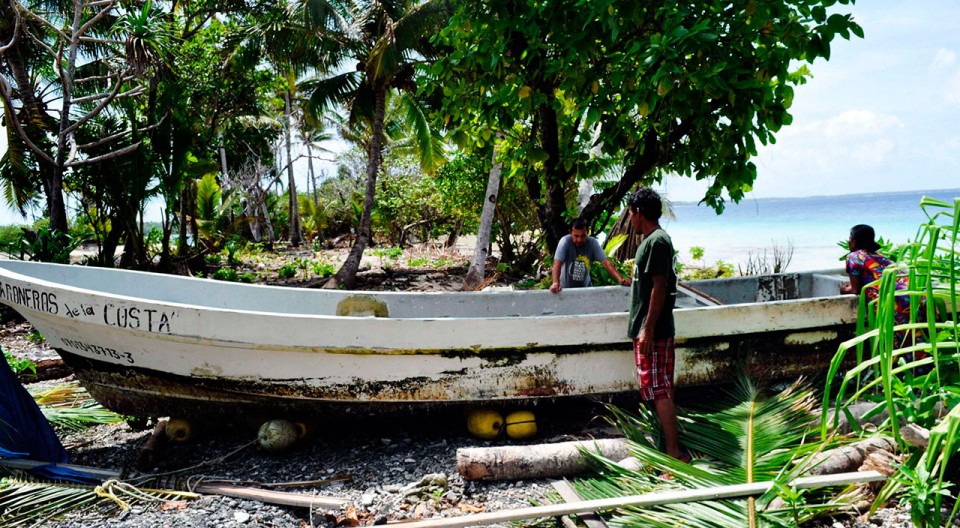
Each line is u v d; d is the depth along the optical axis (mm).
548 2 5875
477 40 6836
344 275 15195
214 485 4168
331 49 14266
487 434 4832
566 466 4152
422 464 4496
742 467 3869
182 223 17906
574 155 7430
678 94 5500
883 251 5066
